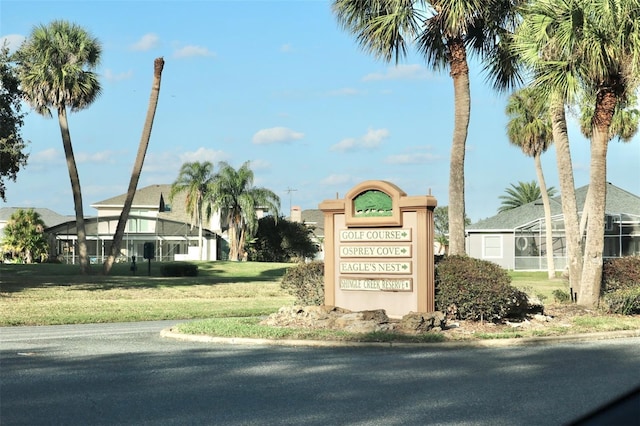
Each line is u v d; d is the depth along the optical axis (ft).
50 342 45.75
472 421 23.39
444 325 48.47
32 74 126.11
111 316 67.36
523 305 53.52
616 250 173.06
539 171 149.18
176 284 111.55
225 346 43.24
